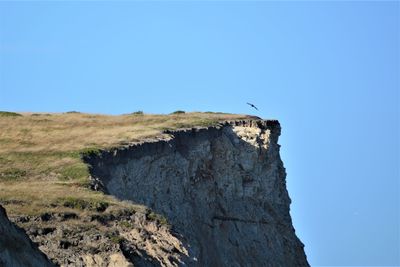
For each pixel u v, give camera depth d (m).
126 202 140.38
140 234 129.50
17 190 141.00
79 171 158.50
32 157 172.88
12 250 100.69
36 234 121.81
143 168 170.00
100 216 129.88
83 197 136.50
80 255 119.44
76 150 172.75
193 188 183.38
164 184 173.25
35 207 128.88
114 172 164.50
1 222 101.38
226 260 180.50
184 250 132.12
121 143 175.75
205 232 179.00
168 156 177.38
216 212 188.25
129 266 118.50
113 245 121.75
